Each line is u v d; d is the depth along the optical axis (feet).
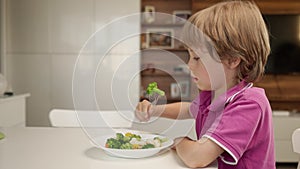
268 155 2.97
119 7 11.39
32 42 11.63
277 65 12.95
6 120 7.79
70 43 11.57
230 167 2.92
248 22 2.85
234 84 3.02
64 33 11.56
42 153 3.22
